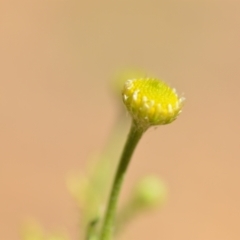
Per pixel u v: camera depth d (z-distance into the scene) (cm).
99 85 54
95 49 57
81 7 60
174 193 48
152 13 62
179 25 61
